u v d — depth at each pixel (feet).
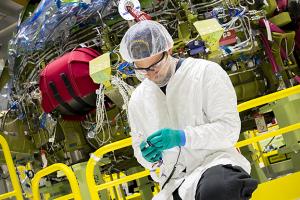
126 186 20.63
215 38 10.66
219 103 5.23
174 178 5.68
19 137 16.29
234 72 12.34
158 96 5.81
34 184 10.68
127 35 5.70
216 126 5.12
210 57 10.98
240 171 5.01
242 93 12.61
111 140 13.21
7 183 22.29
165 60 5.47
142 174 10.05
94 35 13.39
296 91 9.66
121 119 12.94
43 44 13.99
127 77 11.86
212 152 5.43
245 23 11.89
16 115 16.22
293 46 12.71
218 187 4.69
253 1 12.19
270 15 13.58
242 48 11.76
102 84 11.56
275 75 12.21
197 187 5.02
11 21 23.80
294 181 9.87
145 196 16.26
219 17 12.01
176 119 5.64
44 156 14.84
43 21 13.62
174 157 5.66
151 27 5.50
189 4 12.06
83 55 12.48
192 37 12.09
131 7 9.21
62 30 13.41
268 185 9.87
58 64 12.56
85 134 14.33
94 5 12.84
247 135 14.62
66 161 14.17
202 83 5.41
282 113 10.94
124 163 15.14
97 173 13.55
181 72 5.56
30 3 17.39
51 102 12.80
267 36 12.10
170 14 12.39
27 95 14.71
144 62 5.39
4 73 18.30
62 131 14.49
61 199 11.82
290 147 10.79
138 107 5.98
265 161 17.21
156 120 5.71
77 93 12.28
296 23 13.61
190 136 5.07
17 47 14.76
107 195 13.73
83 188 12.26
